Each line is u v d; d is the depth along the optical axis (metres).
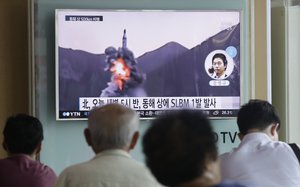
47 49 7.18
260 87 7.70
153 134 2.15
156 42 7.31
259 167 4.35
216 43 7.41
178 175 2.07
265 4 7.70
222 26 7.42
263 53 7.71
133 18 7.26
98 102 7.23
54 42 7.16
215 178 2.14
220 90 7.44
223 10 7.41
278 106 8.63
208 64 7.41
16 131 4.44
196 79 7.39
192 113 2.22
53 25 7.17
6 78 7.37
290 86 8.54
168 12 7.31
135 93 7.30
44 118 7.20
